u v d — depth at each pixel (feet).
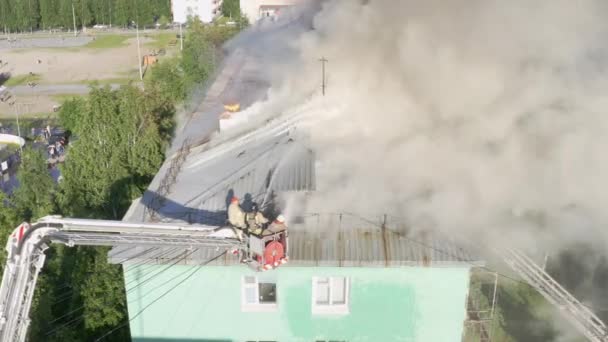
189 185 49.55
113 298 56.65
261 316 44.11
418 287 42.52
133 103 85.05
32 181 83.56
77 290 56.95
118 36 367.04
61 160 155.02
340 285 43.45
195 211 45.68
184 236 35.01
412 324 43.75
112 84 247.70
